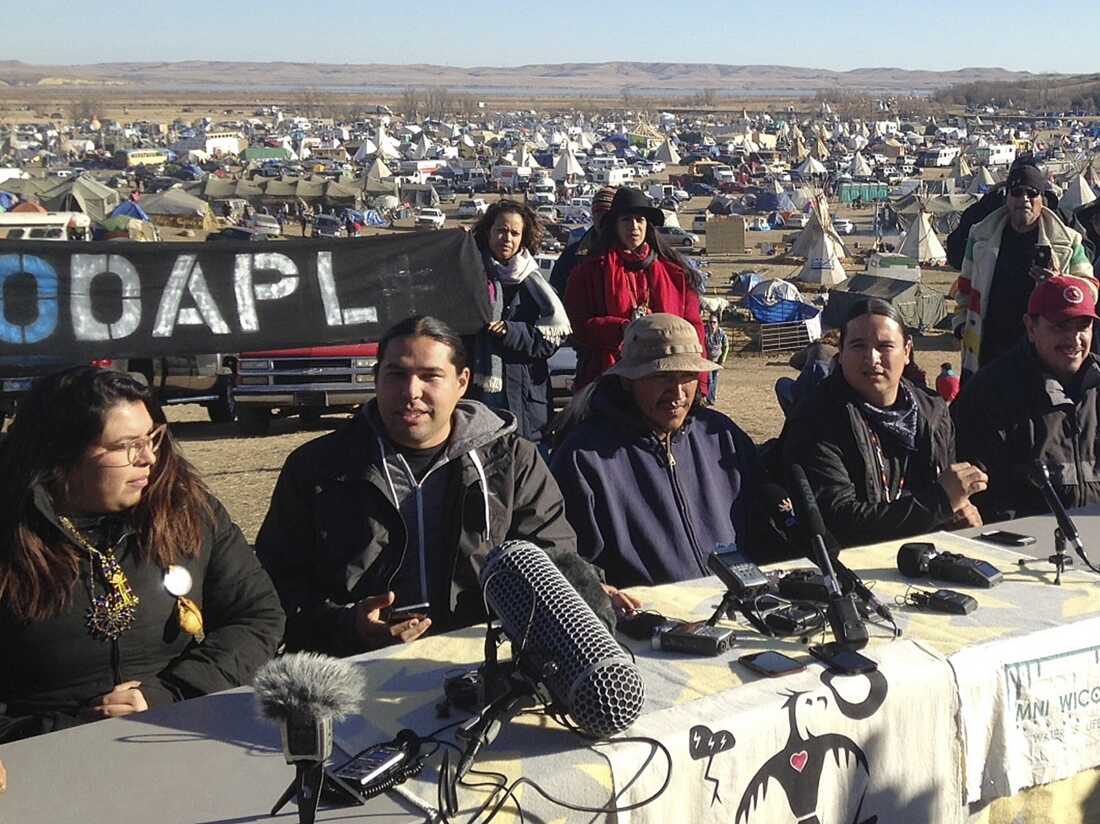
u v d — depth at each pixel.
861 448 4.79
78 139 164.00
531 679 2.57
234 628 3.58
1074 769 3.18
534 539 4.10
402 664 3.01
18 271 7.67
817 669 2.89
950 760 2.96
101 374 3.41
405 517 3.96
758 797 2.70
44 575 3.29
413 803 2.38
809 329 31.41
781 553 4.72
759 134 171.62
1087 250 8.34
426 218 75.81
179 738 2.66
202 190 74.56
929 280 48.12
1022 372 5.31
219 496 9.87
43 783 2.47
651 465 4.49
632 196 6.61
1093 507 4.45
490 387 7.29
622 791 2.49
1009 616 3.25
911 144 174.88
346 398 13.76
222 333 7.89
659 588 3.60
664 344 4.41
